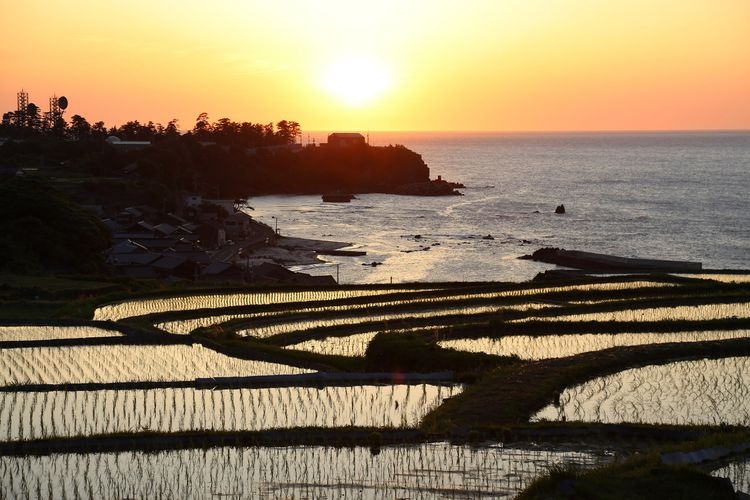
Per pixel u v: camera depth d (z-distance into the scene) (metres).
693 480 17.72
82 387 28.09
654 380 29.61
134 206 115.19
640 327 39.94
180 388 28.47
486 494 18.62
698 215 140.62
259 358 33.88
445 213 151.12
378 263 95.50
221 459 21.17
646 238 115.12
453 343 37.66
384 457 21.25
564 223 133.12
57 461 21.05
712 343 33.94
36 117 192.50
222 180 179.50
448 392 28.30
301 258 99.75
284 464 20.80
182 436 22.39
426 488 19.03
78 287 54.94
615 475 18.38
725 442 21.06
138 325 41.06
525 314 43.97
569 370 29.55
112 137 181.50
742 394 27.80
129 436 22.28
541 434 22.94
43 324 41.25
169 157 154.00
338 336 40.06
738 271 63.06
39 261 69.94
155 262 78.06
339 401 27.05
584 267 89.19
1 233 70.12
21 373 31.14
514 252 103.69
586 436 22.89
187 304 49.09
